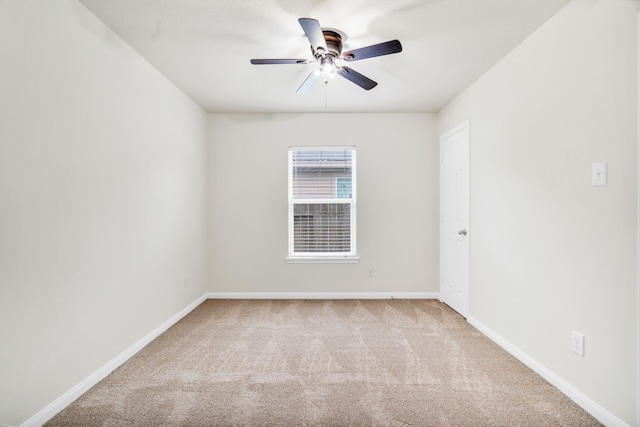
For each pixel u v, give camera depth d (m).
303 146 3.97
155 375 2.08
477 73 2.83
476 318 2.94
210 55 2.50
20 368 1.51
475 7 1.93
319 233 4.05
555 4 1.89
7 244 1.44
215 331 2.85
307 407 1.73
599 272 1.65
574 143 1.82
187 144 3.36
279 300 3.86
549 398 1.82
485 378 2.04
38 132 1.59
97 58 2.01
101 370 2.03
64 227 1.75
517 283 2.34
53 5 1.68
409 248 3.96
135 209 2.42
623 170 1.52
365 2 1.89
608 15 1.60
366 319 3.17
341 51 2.40
